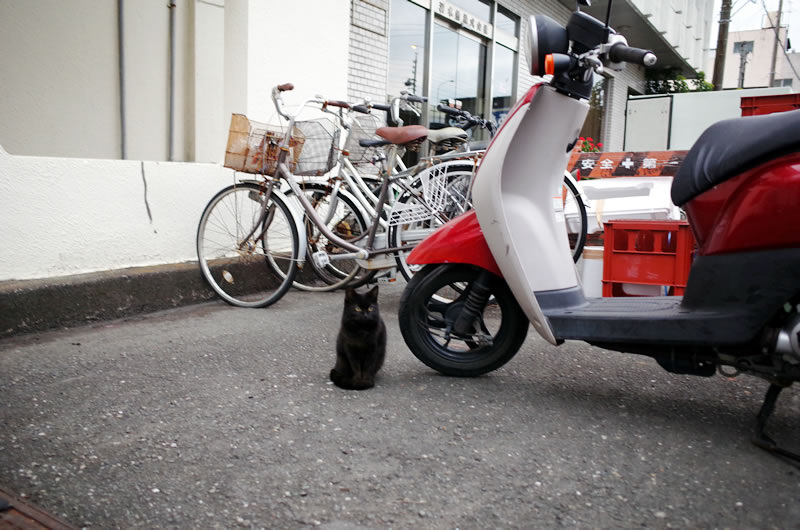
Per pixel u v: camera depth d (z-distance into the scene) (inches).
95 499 72.4
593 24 100.0
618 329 94.7
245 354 128.7
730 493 74.2
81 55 168.6
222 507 71.1
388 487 75.8
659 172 231.8
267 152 164.7
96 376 113.7
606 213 182.7
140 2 179.9
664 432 91.7
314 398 104.4
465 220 110.6
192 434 89.8
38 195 146.8
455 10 336.8
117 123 178.5
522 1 408.2
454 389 109.6
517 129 100.7
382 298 188.1
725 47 702.5
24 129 158.9
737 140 82.0
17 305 137.6
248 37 199.0
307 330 148.7
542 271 104.7
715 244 85.2
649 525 67.9
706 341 85.8
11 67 155.3
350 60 261.6
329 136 174.6
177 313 165.5
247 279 187.3
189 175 181.0
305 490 74.9
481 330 114.3
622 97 641.6
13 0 154.3
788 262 77.6
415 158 286.0
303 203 168.6
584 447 86.7
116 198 163.2
